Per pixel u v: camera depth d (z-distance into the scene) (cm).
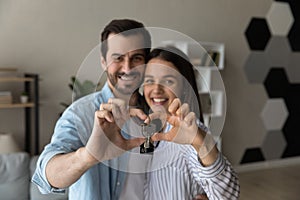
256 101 489
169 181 76
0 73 346
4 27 344
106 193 76
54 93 372
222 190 80
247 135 488
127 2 396
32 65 359
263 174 472
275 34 493
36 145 342
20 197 256
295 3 505
